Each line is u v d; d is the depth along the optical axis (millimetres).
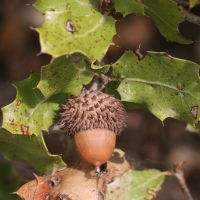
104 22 259
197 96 262
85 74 265
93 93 270
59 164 272
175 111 268
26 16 488
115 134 269
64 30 246
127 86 270
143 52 261
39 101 270
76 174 272
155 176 301
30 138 268
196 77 260
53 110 271
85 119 264
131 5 266
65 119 268
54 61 255
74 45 246
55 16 245
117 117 268
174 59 258
